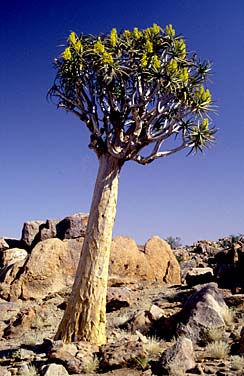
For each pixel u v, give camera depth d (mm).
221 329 9398
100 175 10320
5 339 12641
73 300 9539
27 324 13375
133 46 10977
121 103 11039
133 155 10547
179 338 8820
